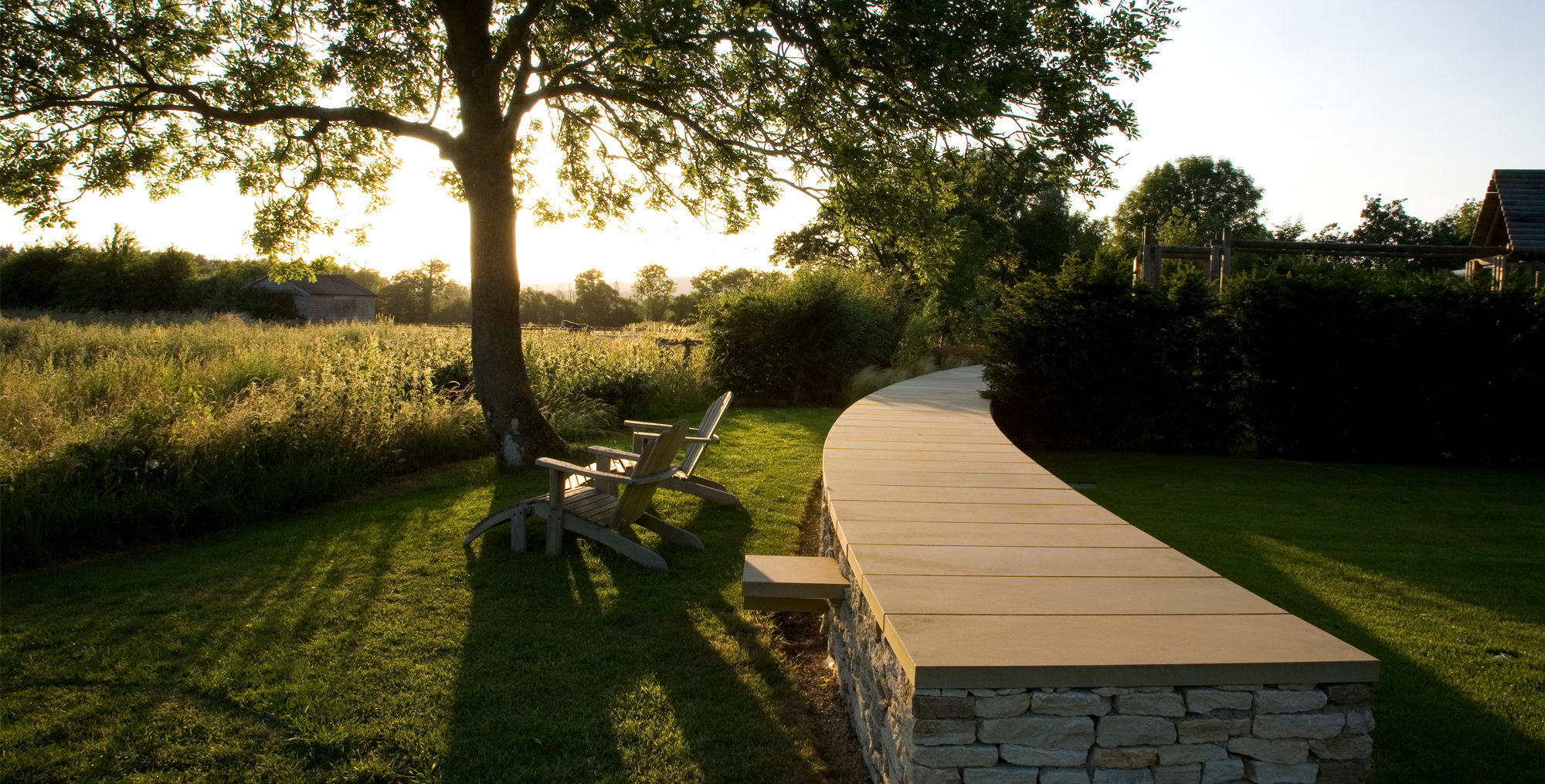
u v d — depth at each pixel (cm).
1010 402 1087
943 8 619
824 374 1556
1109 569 307
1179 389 1065
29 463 548
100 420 657
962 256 1956
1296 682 212
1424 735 319
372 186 975
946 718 208
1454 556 577
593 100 973
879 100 754
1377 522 687
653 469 515
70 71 716
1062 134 718
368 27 806
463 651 377
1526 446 1039
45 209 750
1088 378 1059
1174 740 211
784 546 560
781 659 379
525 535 529
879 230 920
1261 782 212
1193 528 658
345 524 595
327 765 284
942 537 356
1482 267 1455
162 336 1377
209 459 615
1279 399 1070
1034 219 3228
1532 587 504
